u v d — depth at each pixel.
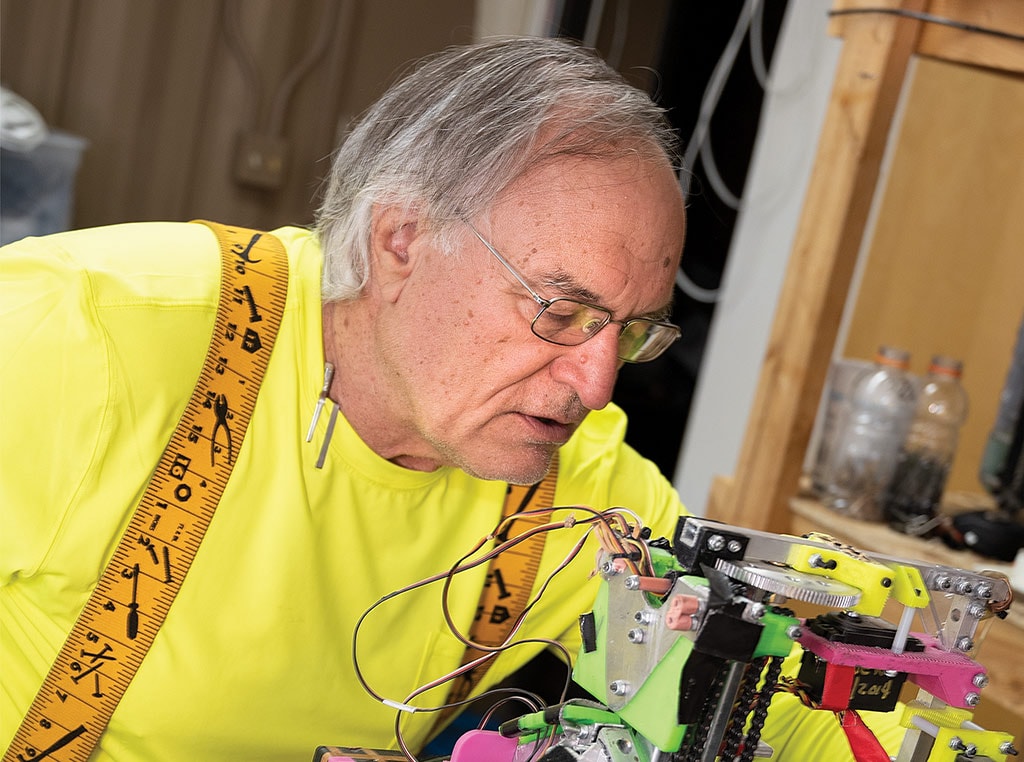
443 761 1.00
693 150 2.87
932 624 0.90
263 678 1.14
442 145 1.06
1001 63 1.51
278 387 1.16
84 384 1.05
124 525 1.10
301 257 1.24
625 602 0.86
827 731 1.10
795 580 0.78
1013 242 2.13
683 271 2.94
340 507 1.18
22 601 1.11
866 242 2.27
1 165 2.48
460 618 1.28
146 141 2.93
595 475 1.35
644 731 0.82
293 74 3.01
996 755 0.90
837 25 1.73
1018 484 1.68
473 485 1.28
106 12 2.82
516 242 1.00
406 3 3.10
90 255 1.13
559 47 1.12
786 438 1.74
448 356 1.05
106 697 1.09
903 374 1.78
